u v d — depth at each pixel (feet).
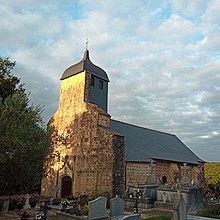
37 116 47.93
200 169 113.70
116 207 46.91
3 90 61.77
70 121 83.87
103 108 87.15
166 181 93.35
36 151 44.45
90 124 77.05
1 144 36.06
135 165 80.18
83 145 77.30
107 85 90.94
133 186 68.85
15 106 40.34
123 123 106.22
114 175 67.10
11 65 66.33
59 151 84.33
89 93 83.41
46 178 85.15
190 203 58.65
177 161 99.81
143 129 115.65
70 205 59.41
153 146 102.17
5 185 42.63
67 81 89.66
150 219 46.19
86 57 89.45
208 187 115.65
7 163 39.45
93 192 68.13
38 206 61.67
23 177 42.42
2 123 36.70
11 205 57.77
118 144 70.74
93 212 43.50
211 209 53.36
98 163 71.36
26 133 41.55
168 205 58.85
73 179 77.25
